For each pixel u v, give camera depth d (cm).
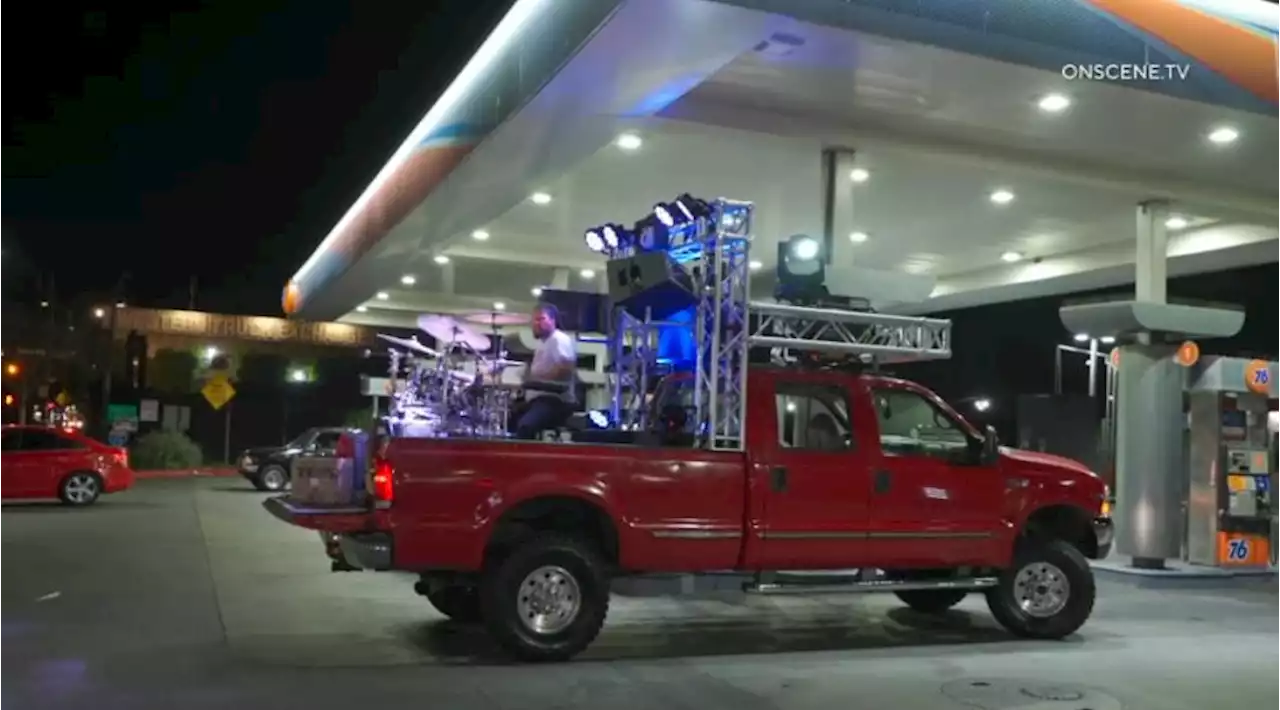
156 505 2259
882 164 1433
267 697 728
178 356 4588
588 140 1242
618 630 1011
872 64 1039
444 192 1466
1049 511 1026
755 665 863
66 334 4344
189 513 2081
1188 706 754
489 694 746
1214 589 1416
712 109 1236
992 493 975
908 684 803
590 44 961
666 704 730
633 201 1761
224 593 1162
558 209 1834
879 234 1973
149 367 4541
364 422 3438
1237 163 1345
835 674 834
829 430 946
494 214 1600
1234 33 1095
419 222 1656
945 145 1354
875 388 966
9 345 4175
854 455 935
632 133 1323
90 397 4394
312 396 4769
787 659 891
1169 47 1056
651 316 996
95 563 1370
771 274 2464
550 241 2144
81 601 1097
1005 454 1005
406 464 815
